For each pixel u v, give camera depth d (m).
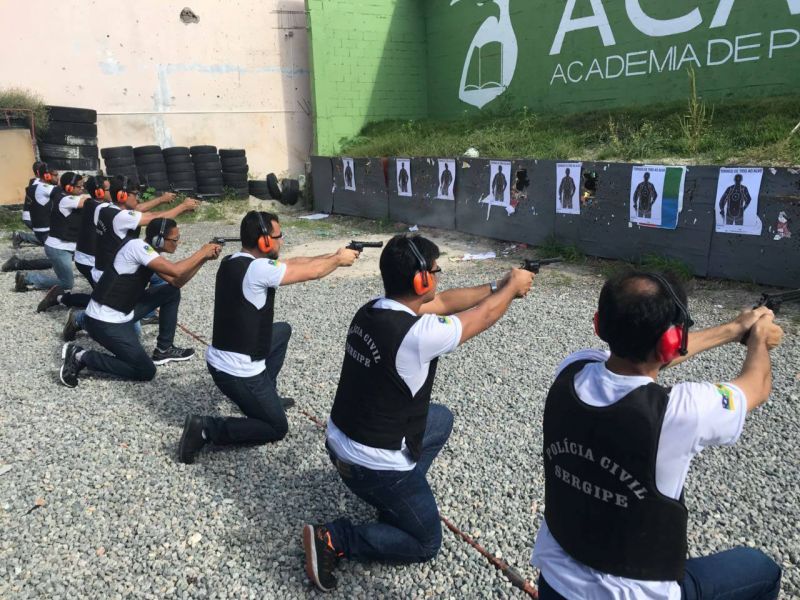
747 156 7.02
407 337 2.25
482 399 4.34
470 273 8.03
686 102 9.38
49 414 4.25
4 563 2.81
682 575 1.57
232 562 2.79
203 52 14.48
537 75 12.67
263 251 3.46
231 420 3.60
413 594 2.60
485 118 13.23
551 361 4.99
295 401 4.42
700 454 3.55
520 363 4.96
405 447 2.40
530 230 9.02
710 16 9.47
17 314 6.72
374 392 2.33
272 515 3.12
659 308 1.48
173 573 2.73
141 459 3.66
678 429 1.46
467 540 2.90
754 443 3.63
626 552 1.52
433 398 4.39
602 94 11.45
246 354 3.45
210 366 3.52
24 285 7.55
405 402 2.35
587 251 8.23
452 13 14.59
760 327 1.75
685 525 1.54
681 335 1.52
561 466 1.63
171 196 7.10
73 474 3.50
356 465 2.40
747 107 8.38
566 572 1.62
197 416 3.57
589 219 8.10
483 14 13.68
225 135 15.05
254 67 15.02
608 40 11.12
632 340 1.51
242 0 14.62
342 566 2.75
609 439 1.51
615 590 1.54
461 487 3.31
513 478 3.38
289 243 10.65
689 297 6.44
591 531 1.57
